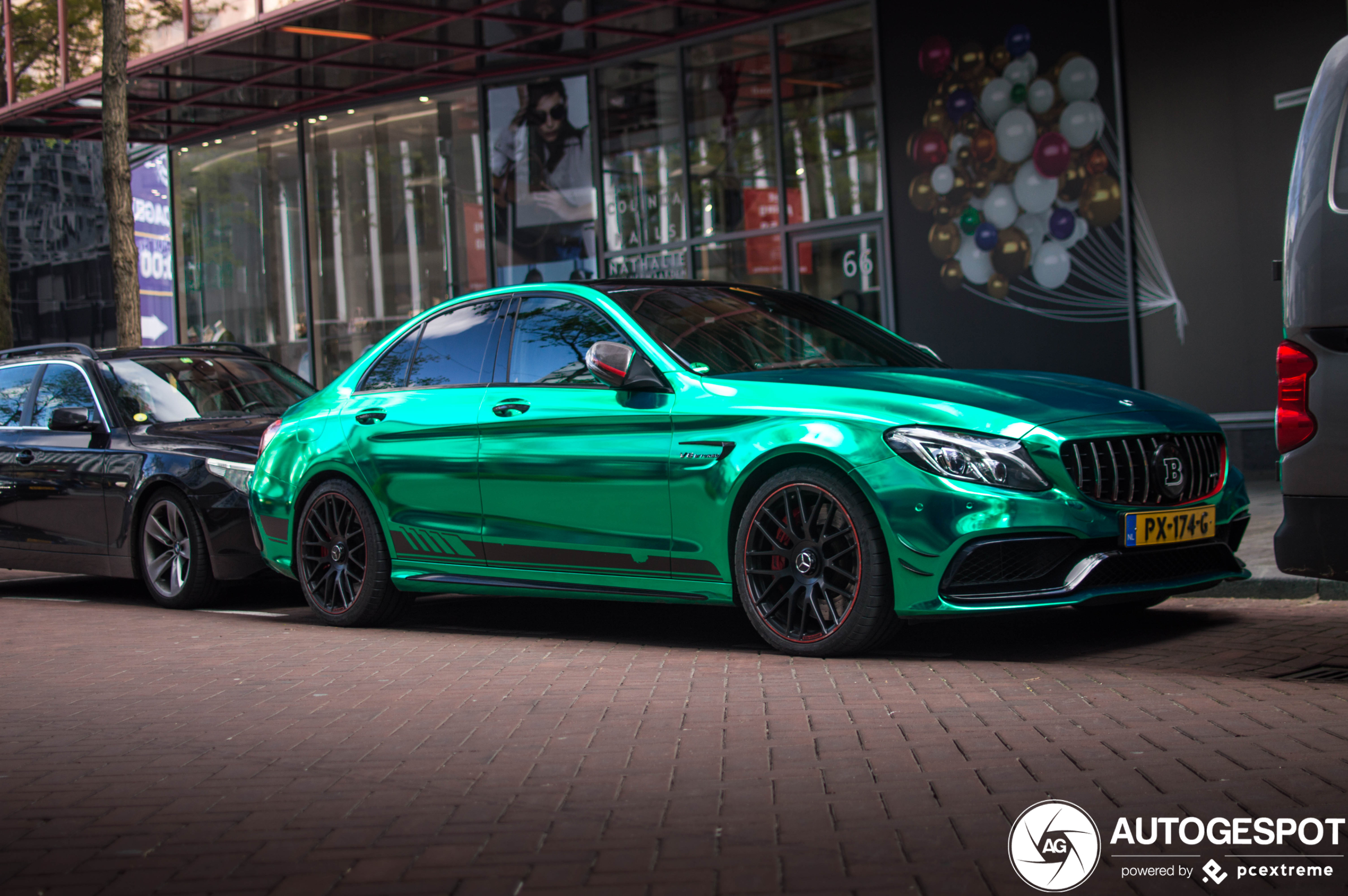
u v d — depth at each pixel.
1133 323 12.69
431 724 4.61
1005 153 13.41
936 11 13.77
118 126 13.45
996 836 3.14
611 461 6.05
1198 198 12.29
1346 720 4.16
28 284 37.25
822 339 6.53
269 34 15.05
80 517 8.88
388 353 7.26
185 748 4.36
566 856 3.10
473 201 18.31
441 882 2.94
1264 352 12.02
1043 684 4.90
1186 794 3.41
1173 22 12.32
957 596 5.20
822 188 14.84
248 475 8.08
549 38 15.96
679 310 6.41
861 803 3.44
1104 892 2.77
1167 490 5.50
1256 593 6.98
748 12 14.99
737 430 5.69
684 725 4.43
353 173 19.61
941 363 6.73
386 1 13.74
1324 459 4.68
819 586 5.56
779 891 2.82
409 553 6.91
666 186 16.31
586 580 6.23
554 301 6.59
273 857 3.16
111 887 2.98
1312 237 4.73
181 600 8.28
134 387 9.09
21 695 5.48
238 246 21.27
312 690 5.34
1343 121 4.73
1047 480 5.22
